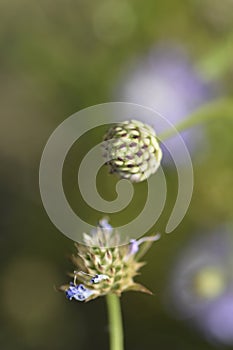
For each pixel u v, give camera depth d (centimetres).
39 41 42
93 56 41
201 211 39
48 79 42
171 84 39
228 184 38
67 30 41
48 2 42
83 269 29
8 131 45
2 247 42
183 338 39
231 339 37
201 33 39
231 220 38
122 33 40
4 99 45
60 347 42
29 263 42
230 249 37
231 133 38
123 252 29
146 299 39
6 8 42
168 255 38
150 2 39
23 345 42
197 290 37
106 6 40
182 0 39
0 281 42
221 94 38
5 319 42
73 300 42
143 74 39
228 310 37
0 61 42
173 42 39
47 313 42
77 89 41
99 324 42
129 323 40
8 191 44
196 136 38
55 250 42
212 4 38
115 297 29
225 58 36
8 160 45
